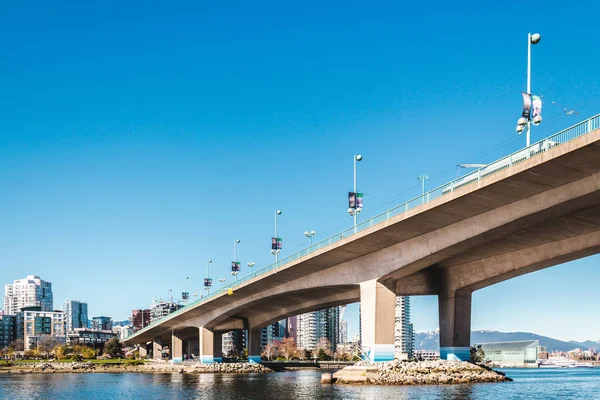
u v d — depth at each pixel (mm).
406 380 74688
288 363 184250
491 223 59938
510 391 68000
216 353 165375
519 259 71625
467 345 81562
